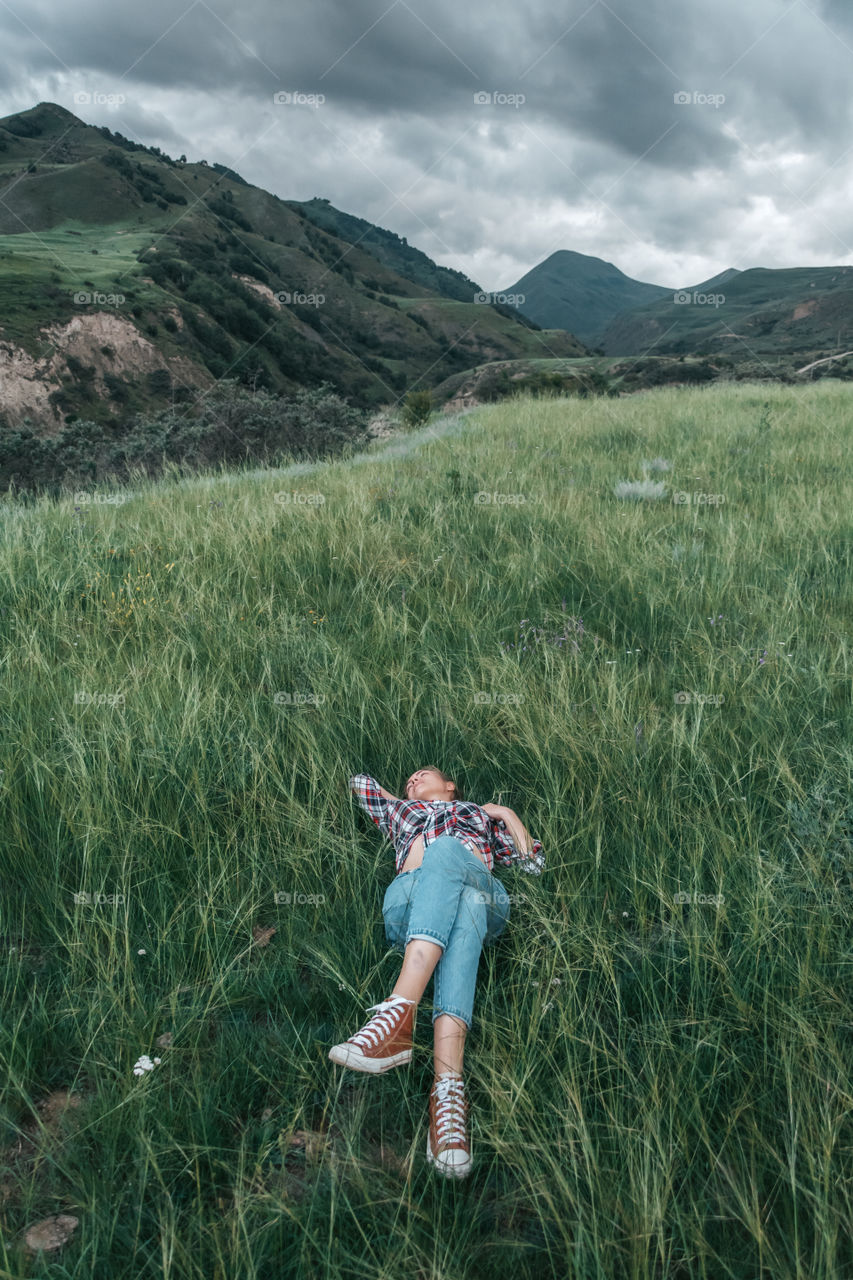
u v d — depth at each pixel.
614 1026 2.28
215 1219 1.79
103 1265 1.68
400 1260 1.67
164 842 2.93
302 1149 2.02
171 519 7.24
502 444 12.02
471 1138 2.00
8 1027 2.24
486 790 3.39
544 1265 1.72
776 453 9.88
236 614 5.00
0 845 2.91
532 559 5.83
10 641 4.68
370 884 2.88
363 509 7.11
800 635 4.46
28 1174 1.93
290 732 3.62
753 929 2.38
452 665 4.31
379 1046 2.12
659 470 9.30
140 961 2.52
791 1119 1.89
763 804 3.07
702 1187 1.82
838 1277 1.62
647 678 4.07
